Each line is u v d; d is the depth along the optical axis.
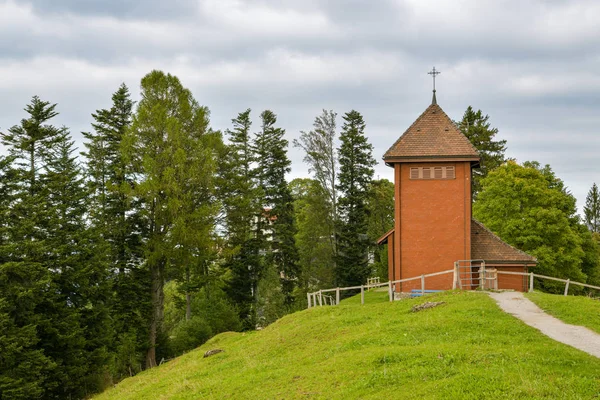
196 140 43.25
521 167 50.62
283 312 53.88
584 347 17.58
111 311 39.41
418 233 35.47
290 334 26.36
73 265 34.81
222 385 20.08
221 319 49.09
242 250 53.97
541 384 13.59
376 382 15.93
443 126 36.59
